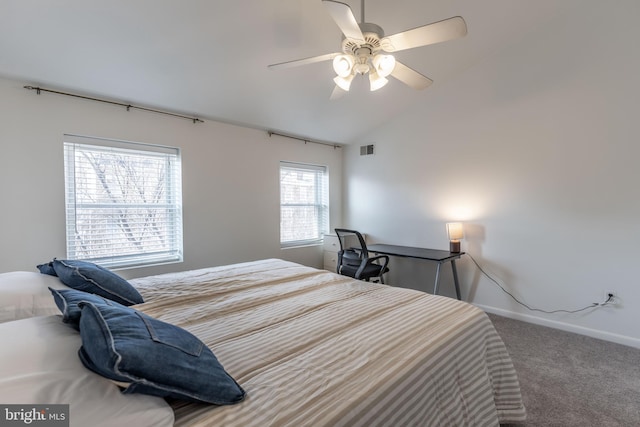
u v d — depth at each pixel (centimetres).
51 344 79
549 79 287
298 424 79
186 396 79
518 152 307
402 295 185
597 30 260
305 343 123
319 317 150
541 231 296
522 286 309
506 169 316
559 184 284
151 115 295
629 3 246
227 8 205
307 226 454
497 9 262
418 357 113
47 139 242
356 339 125
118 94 265
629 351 243
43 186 241
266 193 391
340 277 227
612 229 259
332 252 445
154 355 75
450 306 165
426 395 107
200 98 293
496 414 140
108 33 203
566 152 279
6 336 79
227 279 209
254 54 252
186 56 238
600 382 201
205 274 221
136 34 208
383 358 112
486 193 331
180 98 287
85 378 71
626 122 250
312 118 375
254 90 299
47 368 70
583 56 268
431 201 379
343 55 187
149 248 303
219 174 345
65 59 217
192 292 182
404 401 98
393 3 232
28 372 67
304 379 98
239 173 363
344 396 91
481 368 140
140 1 187
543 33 288
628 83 248
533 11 271
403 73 205
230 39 231
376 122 419
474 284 344
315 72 291
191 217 323
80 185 263
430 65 325
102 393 69
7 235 228
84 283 146
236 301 169
